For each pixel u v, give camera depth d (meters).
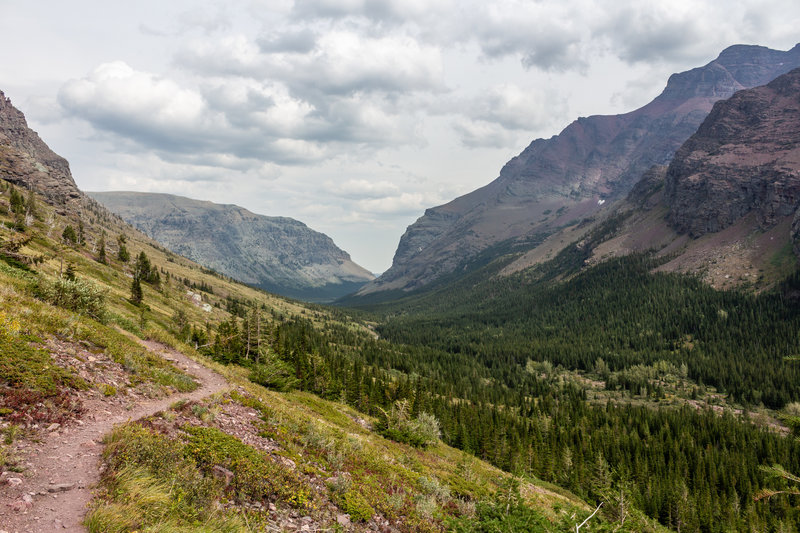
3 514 8.14
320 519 13.96
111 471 10.73
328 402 52.59
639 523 20.67
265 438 18.78
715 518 77.81
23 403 12.58
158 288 151.88
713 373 180.88
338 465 19.77
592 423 122.75
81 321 24.72
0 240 54.16
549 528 15.15
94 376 17.27
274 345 81.56
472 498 25.08
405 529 16.53
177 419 16.16
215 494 11.96
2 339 15.61
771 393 158.00
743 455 98.56
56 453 11.06
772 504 80.50
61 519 8.59
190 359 35.03
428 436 47.72
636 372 193.62
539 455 86.06
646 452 98.12
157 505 9.99
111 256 167.88
